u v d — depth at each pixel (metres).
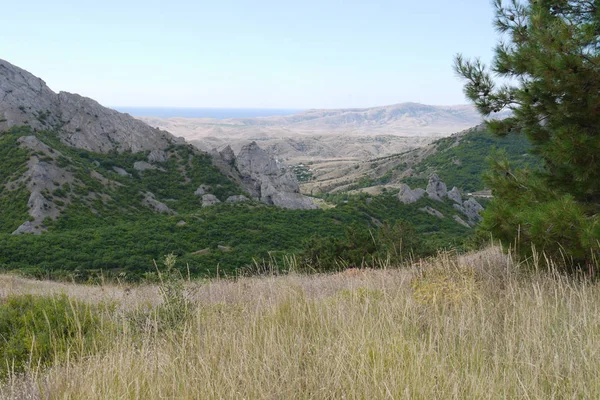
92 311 5.43
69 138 137.12
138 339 4.17
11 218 79.88
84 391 3.05
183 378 3.07
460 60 7.57
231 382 2.93
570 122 6.40
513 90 7.30
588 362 2.97
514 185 7.14
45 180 90.44
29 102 139.62
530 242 5.96
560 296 4.66
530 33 6.82
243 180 142.12
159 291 5.25
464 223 107.75
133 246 57.12
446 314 4.43
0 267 46.81
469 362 3.30
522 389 2.74
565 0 7.05
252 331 3.98
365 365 3.09
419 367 2.94
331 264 16.91
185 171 134.00
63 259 50.19
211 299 5.63
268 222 77.94
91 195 94.94
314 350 3.66
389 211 100.44
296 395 2.92
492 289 5.29
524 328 3.71
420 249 16.73
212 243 62.59
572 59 5.79
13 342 4.41
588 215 6.23
